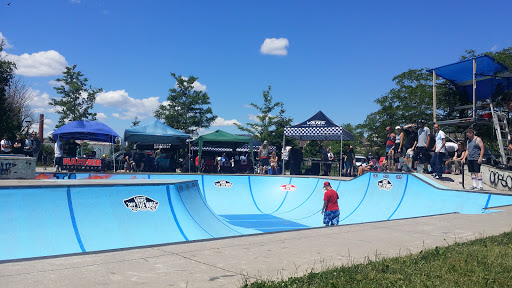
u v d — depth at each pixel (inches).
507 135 562.3
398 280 136.4
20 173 419.8
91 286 126.5
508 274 143.4
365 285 130.5
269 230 452.1
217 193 649.6
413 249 192.7
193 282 133.7
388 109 1008.9
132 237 315.0
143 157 840.9
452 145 557.3
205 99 1364.4
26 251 258.4
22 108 1373.0
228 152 1267.2
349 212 533.6
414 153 564.1
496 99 607.2
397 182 527.8
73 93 1517.0
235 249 188.5
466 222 279.1
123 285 128.4
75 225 297.7
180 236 340.8
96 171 672.4
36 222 282.7
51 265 152.0
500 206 359.3
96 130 721.6
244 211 602.9
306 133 750.5
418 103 938.7
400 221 285.6
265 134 1357.0
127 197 345.1
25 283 127.8
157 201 365.1
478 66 581.6
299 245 200.2
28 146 689.6
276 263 163.0
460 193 434.6
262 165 840.3
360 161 1154.7
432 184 481.7
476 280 136.6
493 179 470.0
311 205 603.8
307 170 816.9
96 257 167.0
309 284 131.6
